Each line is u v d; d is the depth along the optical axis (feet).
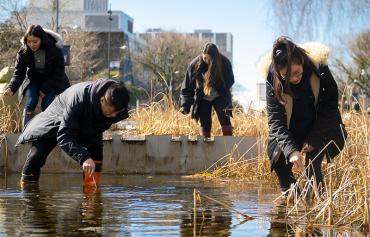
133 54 198.70
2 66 110.93
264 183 23.07
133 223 13.60
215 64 28.63
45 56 24.84
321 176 17.31
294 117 17.25
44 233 12.40
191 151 27.94
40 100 28.78
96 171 20.94
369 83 137.18
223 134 29.48
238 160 26.12
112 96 18.35
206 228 13.12
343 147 17.69
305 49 17.06
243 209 15.81
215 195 18.99
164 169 27.96
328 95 17.17
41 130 20.49
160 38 190.80
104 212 15.07
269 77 16.99
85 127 19.29
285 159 17.74
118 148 27.89
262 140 25.31
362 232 12.95
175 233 12.56
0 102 29.73
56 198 17.62
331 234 12.71
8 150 27.17
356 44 136.56
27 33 24.52
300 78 16.84
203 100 29.27
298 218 14.37
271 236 12.42
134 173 27.84
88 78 139.03
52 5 127.95
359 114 23.79
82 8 230.68
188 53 188.44
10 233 12.35
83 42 134.21
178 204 16.58
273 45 16.65
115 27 238.89
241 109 34.04
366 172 15.16
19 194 18.45
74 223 13.53
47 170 27.20
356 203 14.34
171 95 34.63
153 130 32.35
